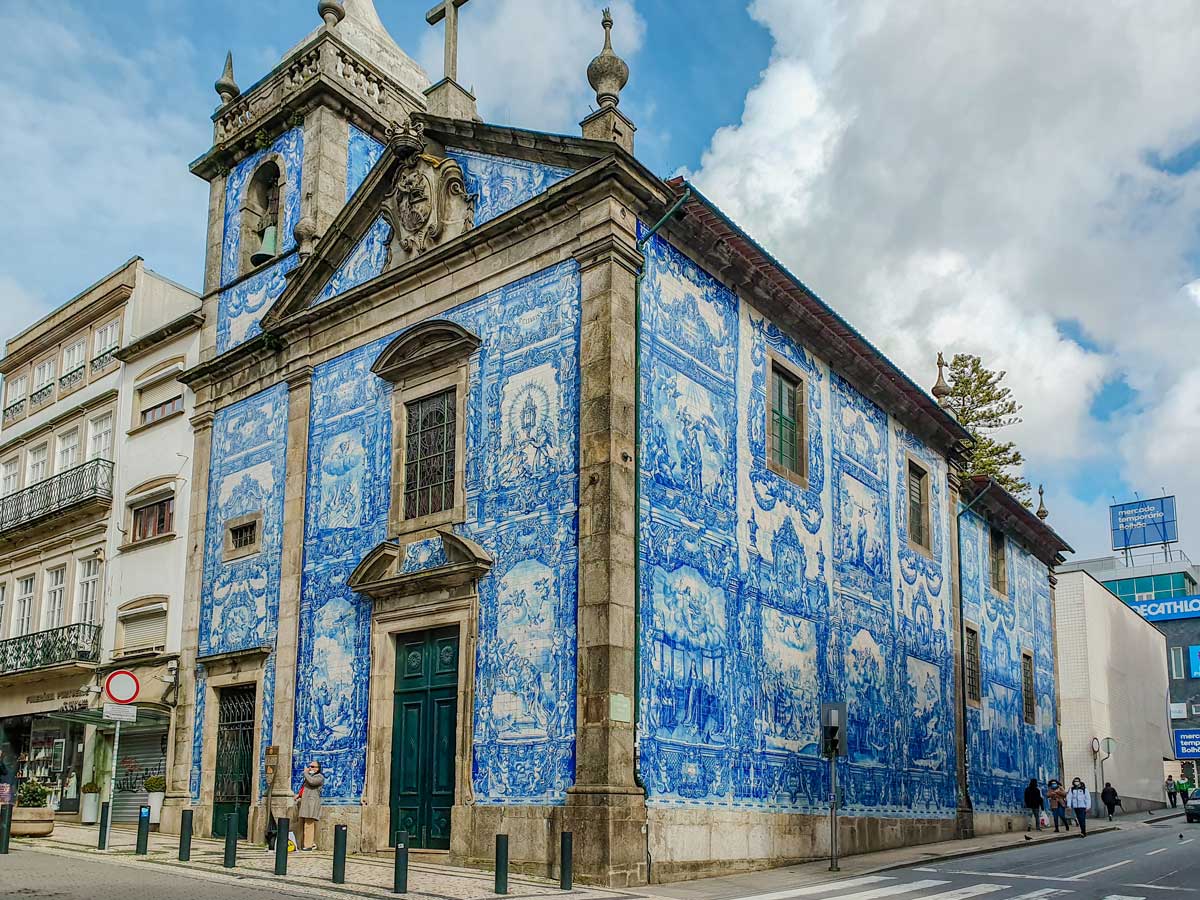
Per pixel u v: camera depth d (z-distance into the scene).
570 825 13.54
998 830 25.64
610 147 15.45
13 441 30.06
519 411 15.82
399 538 17.00
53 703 25.22
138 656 22.20
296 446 19.41
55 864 13.42
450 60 19.61
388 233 19.00
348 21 23.73
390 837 15.98
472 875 13.43
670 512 15.48
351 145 22.17
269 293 21.69
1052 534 31.86
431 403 17.33
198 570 21.02
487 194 17.42
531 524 15.22
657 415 15.59
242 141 23.05
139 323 26.61
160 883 11.79
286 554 18.91
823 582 19.31
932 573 24.08
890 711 21.02
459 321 17.08
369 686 16.77
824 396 20.45
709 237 17.03
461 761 15.07
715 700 15.76
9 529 27.72
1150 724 48.28
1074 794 26.83
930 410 24.00
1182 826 31.83
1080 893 13.59
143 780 21.88
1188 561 74.56
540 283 16.08
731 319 17.84
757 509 17.66
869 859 17.92
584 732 13.78
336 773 16.94
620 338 15.05
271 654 18.75
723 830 15.36
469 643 15.45
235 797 18.91
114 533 24.69
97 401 26.66
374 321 18.62
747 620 16.88
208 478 21.50
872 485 21.83
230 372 21.61
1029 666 30.30
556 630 14.52
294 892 11.41
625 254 15.45
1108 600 43.28
